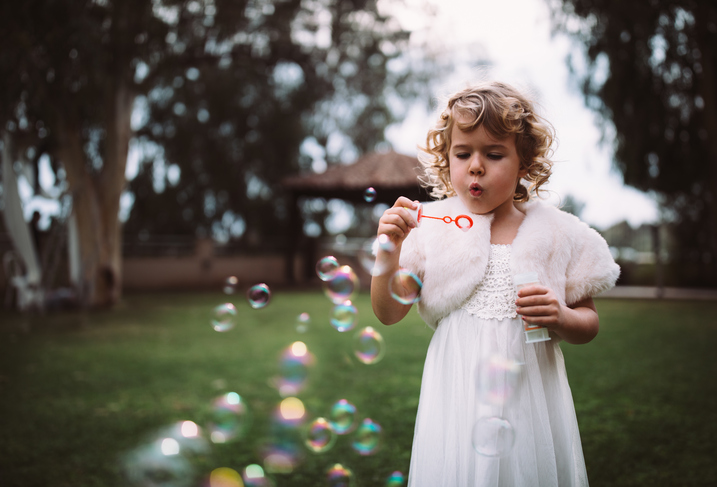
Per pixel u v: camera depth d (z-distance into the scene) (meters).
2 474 2.39
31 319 7.86
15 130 7.97
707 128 10.06
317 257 17.23
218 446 2.71
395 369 4.50
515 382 1.25
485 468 1.20
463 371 1.30
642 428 2.89
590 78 10.13
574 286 1.32
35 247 8.86
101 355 5.22
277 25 11.02
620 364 4.58
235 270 15.28
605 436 2.78
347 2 11.23
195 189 16.94
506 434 1.19
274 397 3.64
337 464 2.47
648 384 3.88
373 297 1.35
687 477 2.27
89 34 7.46
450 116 1.33
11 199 8.27
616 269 1.32
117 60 8.64
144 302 10.34
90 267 9.18
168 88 13.97
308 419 3.11
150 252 13.62
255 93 16.14
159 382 4.11
